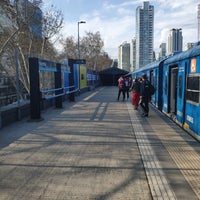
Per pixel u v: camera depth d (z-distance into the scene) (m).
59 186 4.57
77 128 9.29
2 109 9.84
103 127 9.48
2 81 10.39
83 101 19.09
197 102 7.78
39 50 27.55
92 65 67.00
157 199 4.10
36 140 7.64
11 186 4.58
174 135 8.34
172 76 12.03
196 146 7.09
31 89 10.77
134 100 14.13
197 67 7.85
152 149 6.78
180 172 5.20
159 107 14.68
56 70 14.48
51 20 28.47
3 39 23.81
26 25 24.52
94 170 5.29
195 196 4.21
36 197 4.18
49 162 5.76
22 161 5.84
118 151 6.57
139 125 9.91
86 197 4.18
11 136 8.12
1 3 22.73
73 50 59.84
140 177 4.95
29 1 24.94
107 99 20.78
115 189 4.45
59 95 14.45
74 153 6.39
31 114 10.79
